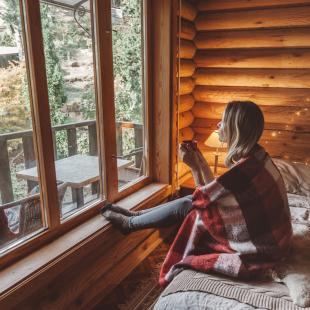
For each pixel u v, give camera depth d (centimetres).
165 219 190
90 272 195
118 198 230
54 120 175
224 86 306
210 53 302
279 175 154
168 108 255
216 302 128
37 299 161
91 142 204
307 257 149
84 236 181
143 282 217
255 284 138
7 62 145
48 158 167
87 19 188
